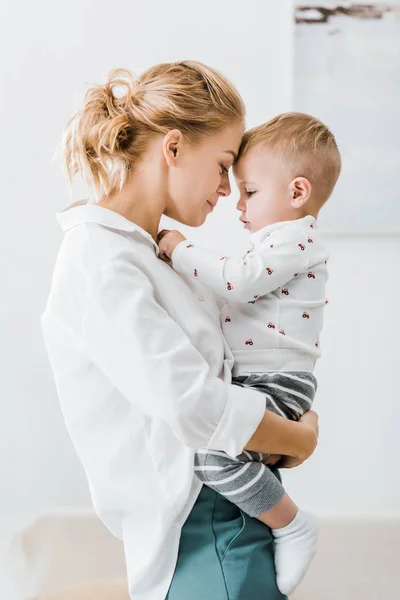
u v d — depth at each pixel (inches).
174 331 35.6
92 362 38.3
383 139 81.1
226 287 40.5
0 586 72.1
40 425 82.3
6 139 81.0
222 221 81.1
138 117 40.7
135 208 40.9
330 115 81.0
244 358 41.8
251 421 35.1
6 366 82.0
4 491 82.5
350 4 80.0
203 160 41.0
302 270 42.6
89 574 74.4
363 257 82.9
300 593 71.7
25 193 81.2
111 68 80.8
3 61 80.8
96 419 38.7
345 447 83.9
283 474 84.4
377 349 83.4
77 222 38.7
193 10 80.7
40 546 79.0
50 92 80.8
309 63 80.6
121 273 36.2
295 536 38.7
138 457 38.4
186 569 37.4
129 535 38.6
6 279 81.7
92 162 41.8
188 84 41.2
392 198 81.7
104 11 80.6
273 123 46.6
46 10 80.6
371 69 80.6
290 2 80.3
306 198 44.8
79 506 82.8
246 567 37.4
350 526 82.3
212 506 38.4
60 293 37.3
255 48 80.9
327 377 83.7
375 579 74.1
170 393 34.0
